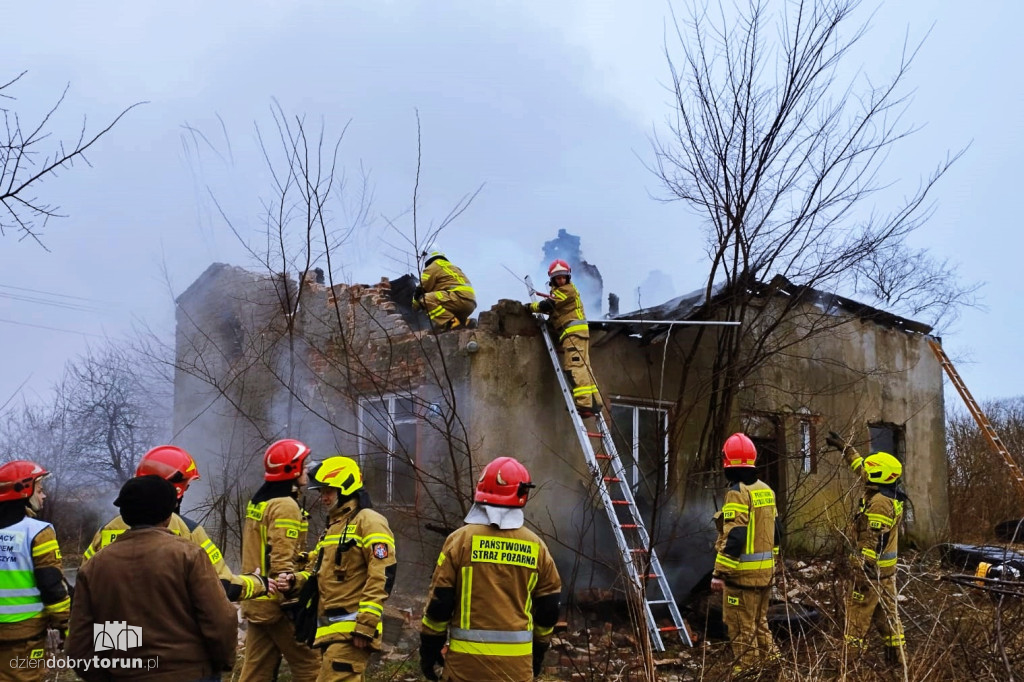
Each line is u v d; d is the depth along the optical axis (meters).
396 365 9.25
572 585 7.43
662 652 6.98
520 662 3.87
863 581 5.69
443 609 3.90
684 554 8.59
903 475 12.87
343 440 9.70
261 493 5.20
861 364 12.47
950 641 5.02
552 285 8.49
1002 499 14.27
